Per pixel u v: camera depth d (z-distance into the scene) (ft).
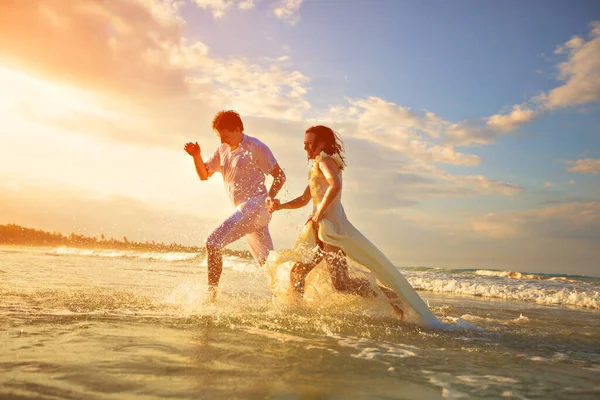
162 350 6.82
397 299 11.58
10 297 12.10
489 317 14.52
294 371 6.07
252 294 16.55
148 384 5.16
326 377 5.88
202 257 55.93
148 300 12.69
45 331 7.85
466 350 8.34
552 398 5.57
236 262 44.50
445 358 7.52
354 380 5.82
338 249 12.09
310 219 12.70
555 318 14.85
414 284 31.68
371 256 11.86
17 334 7.52
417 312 11.25
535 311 17.35
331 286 12.50
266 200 13.44
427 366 6.87
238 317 10.53
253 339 8.09
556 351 8.79
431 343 8.84
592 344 9.75
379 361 6.97
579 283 36.17
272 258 13.28
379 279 11.77
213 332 8.52
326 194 12.17
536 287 30.66
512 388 5.90
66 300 11.99
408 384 5.81
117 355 6.41
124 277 22.40
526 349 8.84
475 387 5.86
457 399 5.32
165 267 35.63
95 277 21.42
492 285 30.89
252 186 14.29
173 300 12.93
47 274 21.48
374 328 10.18
